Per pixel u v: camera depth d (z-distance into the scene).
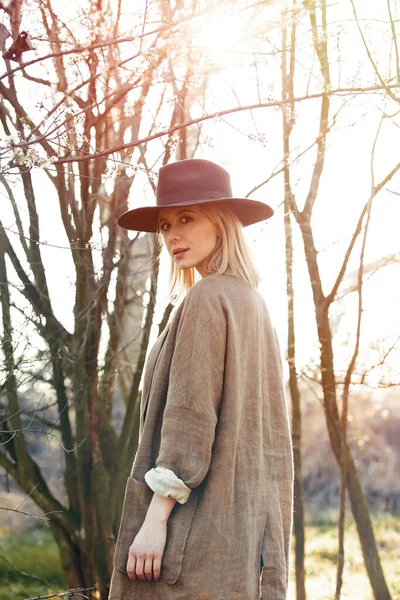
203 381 1.72
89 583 4.09
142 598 1.68
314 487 9.41
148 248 4.03
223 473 1.73
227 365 1.77
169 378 1.76
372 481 9.16
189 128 3.32
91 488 4.09
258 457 1.81
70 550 4.12
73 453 4.14
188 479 1.66
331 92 2.66
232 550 1.71
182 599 1.66
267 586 1.77
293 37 3.23
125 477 4.12
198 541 1.68
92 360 4.01
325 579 5.75
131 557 1.67
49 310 3.86
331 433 3.93
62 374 4.00
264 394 1.89
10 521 4.48
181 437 1.68
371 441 9.16
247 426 1.81
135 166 2.65
